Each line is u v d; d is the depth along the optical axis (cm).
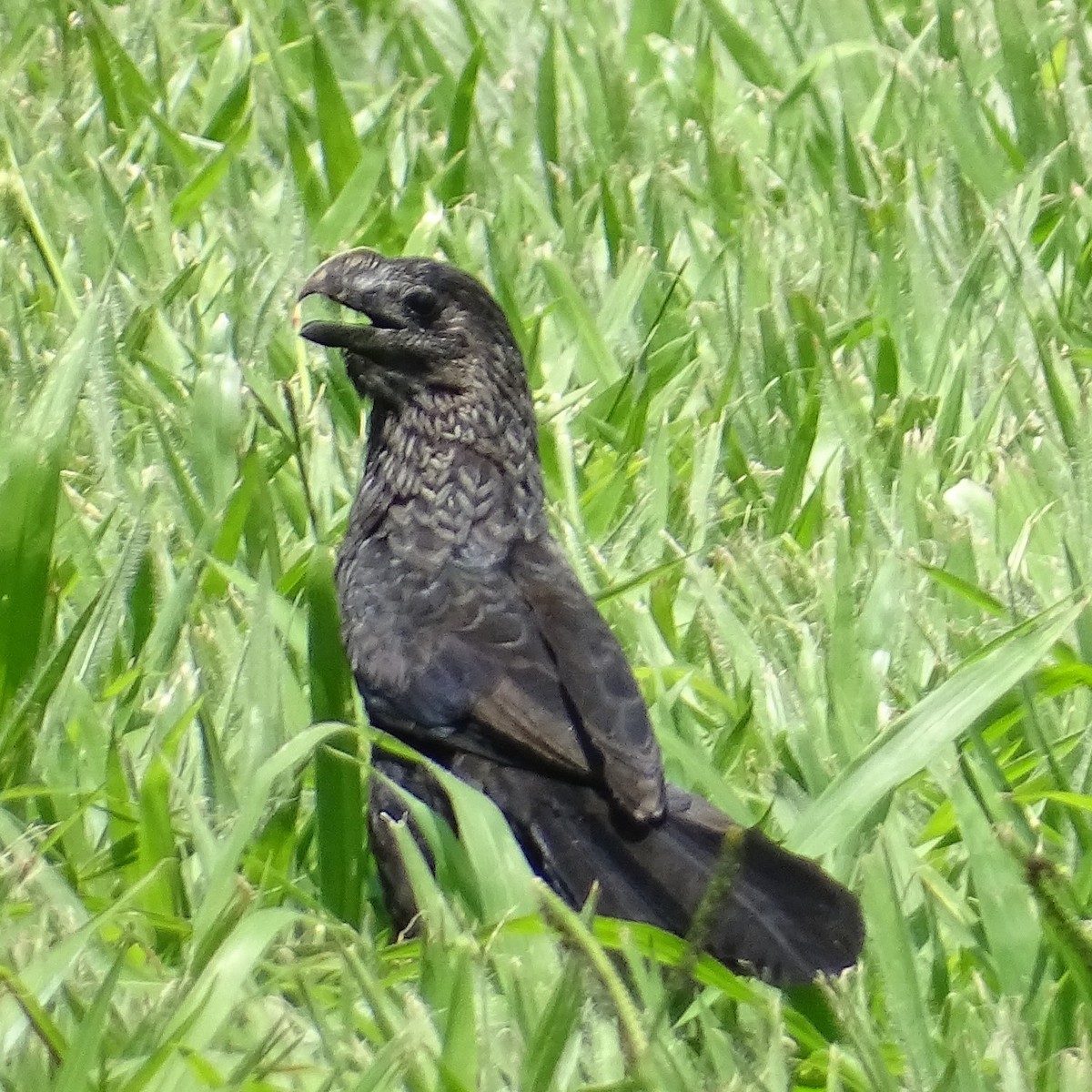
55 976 714
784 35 1744
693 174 1562
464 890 820
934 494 1139
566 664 852
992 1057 745
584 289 1373
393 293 941
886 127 1616
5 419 1065
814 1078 757
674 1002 782
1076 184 1492
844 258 1423
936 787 931
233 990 703
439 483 938
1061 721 972
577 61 1627
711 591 987
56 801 855
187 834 869
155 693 959
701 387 1257
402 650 877
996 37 1759
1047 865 754
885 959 757
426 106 1653
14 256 1380
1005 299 1350
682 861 811
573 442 1203
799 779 930
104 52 1569
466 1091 679
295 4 1747
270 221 1430
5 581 896
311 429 1168
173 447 1150
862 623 1007
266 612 877
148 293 1315
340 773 850
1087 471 1107
